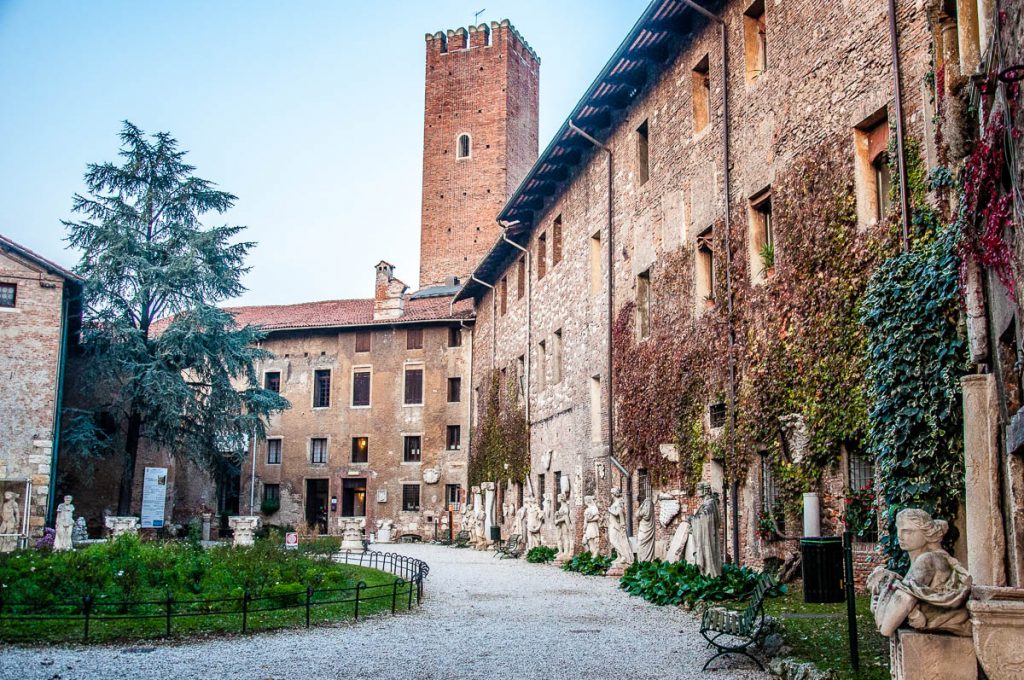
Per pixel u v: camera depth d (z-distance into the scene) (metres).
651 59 23.36
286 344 51.22
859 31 14.90
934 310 11.72
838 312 14.73
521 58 65.06
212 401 38.84
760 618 10.70
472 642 12.39
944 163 11.91
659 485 21.83
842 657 9.23
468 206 61.94
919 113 13.19
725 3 19.80
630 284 24.48
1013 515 9.31
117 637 12.27
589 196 28.39
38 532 31.66
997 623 6.45
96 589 15.03
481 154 62.31
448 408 47.72
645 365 23.00
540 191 33.00
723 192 19.27
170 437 37.53
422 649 11.83
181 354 37.19
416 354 48.78
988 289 10.35
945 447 11.39
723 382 18.69
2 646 11.73
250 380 40.91
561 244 31.84
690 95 21.27
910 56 13.50
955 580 6.68
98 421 39.12
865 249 14.20
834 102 15.48
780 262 16.70
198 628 13.00
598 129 27.67
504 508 37.84
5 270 33.12
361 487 49.03
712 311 19.48
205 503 46.75
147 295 37.50
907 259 12.48
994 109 9.08
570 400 29.47
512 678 9.95
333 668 10.54
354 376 49.69
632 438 23.67
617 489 22.91
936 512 11.45
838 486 14.67
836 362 14.66
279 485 49.59
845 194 14.93
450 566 27.16
